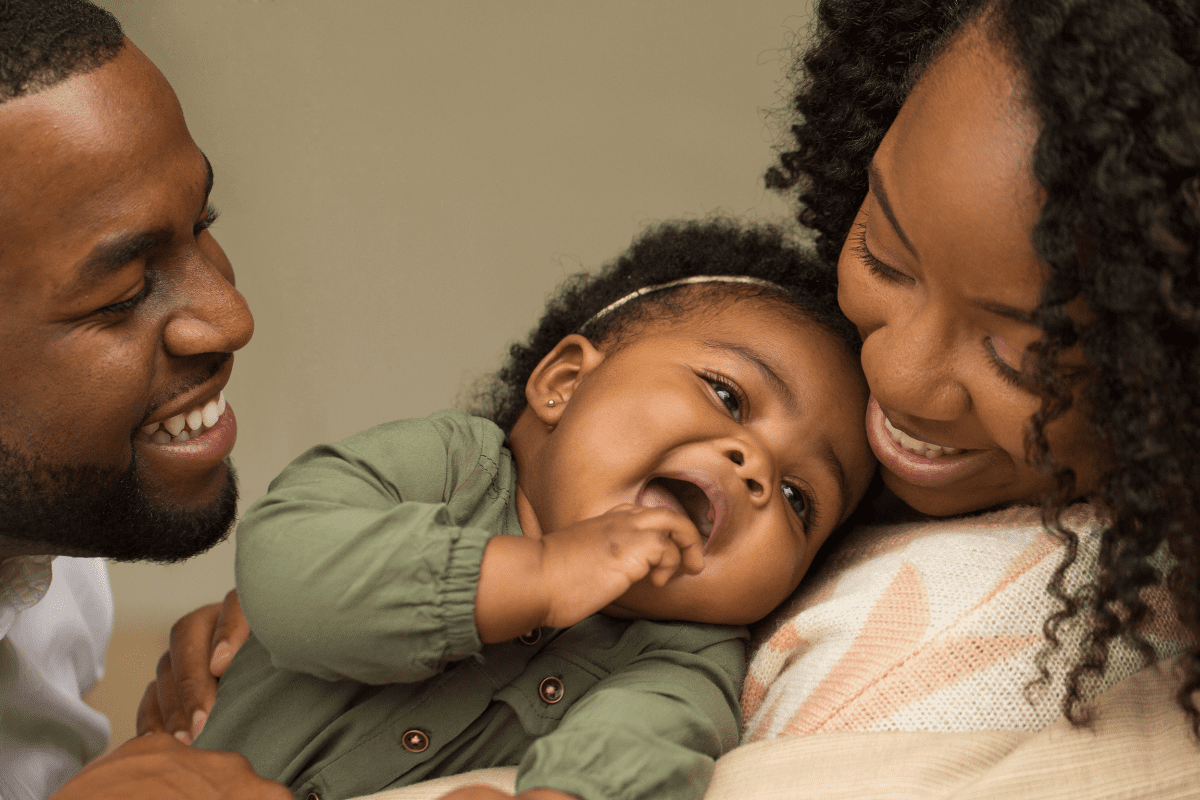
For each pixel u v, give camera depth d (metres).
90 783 0.86
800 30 1.59
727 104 2.14
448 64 2.12
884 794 0.79
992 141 0.77
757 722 1.01
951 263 0.81
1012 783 0.78
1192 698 0.85
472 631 0.91
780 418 1.17
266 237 2.15
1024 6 0.78
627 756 0.84
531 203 2.19
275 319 2.19
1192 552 0.80
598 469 1.11
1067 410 0.81
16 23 0.88
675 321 1.27
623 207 2.20
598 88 2.14
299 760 1.02
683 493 1.20
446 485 1.13
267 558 0.94
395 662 0.91
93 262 0.90
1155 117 0.70
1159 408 0.74
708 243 1.47
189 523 1.13
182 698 1.33
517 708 1.01
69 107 0.87
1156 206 0.70
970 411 0.91
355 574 0.90
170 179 0.95
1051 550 0.96
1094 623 0.88
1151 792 0.79
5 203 0.85
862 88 1.17
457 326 2.22
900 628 0.95
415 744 1.01
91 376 0.94
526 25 2.11
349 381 2.22
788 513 1.14
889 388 0.90
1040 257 0.75
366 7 2.08
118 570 2.20
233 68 2.07
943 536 1.05
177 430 1.07
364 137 2.13
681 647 1.08
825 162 1.25
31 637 1.31
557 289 1.76
